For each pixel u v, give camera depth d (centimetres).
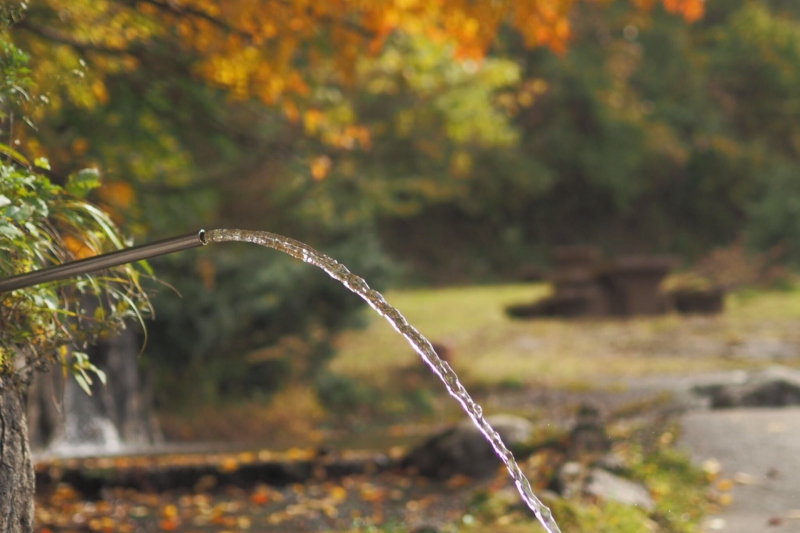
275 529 638
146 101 956
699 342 1911
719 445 668
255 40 807
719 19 4775
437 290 3519
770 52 4578
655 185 4594
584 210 4522
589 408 785
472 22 856
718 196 4591
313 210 1670
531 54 4106
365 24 866
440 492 749
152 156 1027
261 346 1466
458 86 1463
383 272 1641
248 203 1661
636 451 683
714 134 4509
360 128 1159
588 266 2598
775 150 4753
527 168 4053
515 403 1411
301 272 1493
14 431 259
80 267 229
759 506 550
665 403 954
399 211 2117
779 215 3144
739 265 3061
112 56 829
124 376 1182
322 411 1470
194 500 754
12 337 261
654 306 2419
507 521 539
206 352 1394
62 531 636
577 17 4069
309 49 924
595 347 1928
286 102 938
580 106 4303
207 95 1023
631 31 4356
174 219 1223
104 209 558
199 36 812
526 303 2514
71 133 918
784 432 682
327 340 1553
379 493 744
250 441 1262
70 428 1080
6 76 277
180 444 1191
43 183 271
